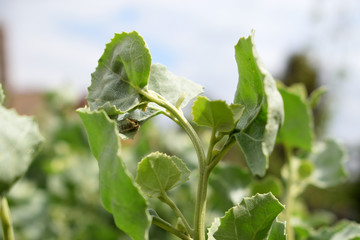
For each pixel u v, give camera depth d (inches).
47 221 50.4
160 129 52.4
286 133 26.7
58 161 56.1
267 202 16.0
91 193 53.8
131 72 16.6
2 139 13.8
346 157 29.4
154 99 16.7
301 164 28.8
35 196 51.7
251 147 15.3
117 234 45.1
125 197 13.1
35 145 14.3
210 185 27.0
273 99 14.6
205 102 15.2
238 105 15.7
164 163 15.8
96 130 14.2
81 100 67.4
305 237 24.6
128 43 16.8
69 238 49.1
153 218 15.4
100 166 14.1
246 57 15.8
